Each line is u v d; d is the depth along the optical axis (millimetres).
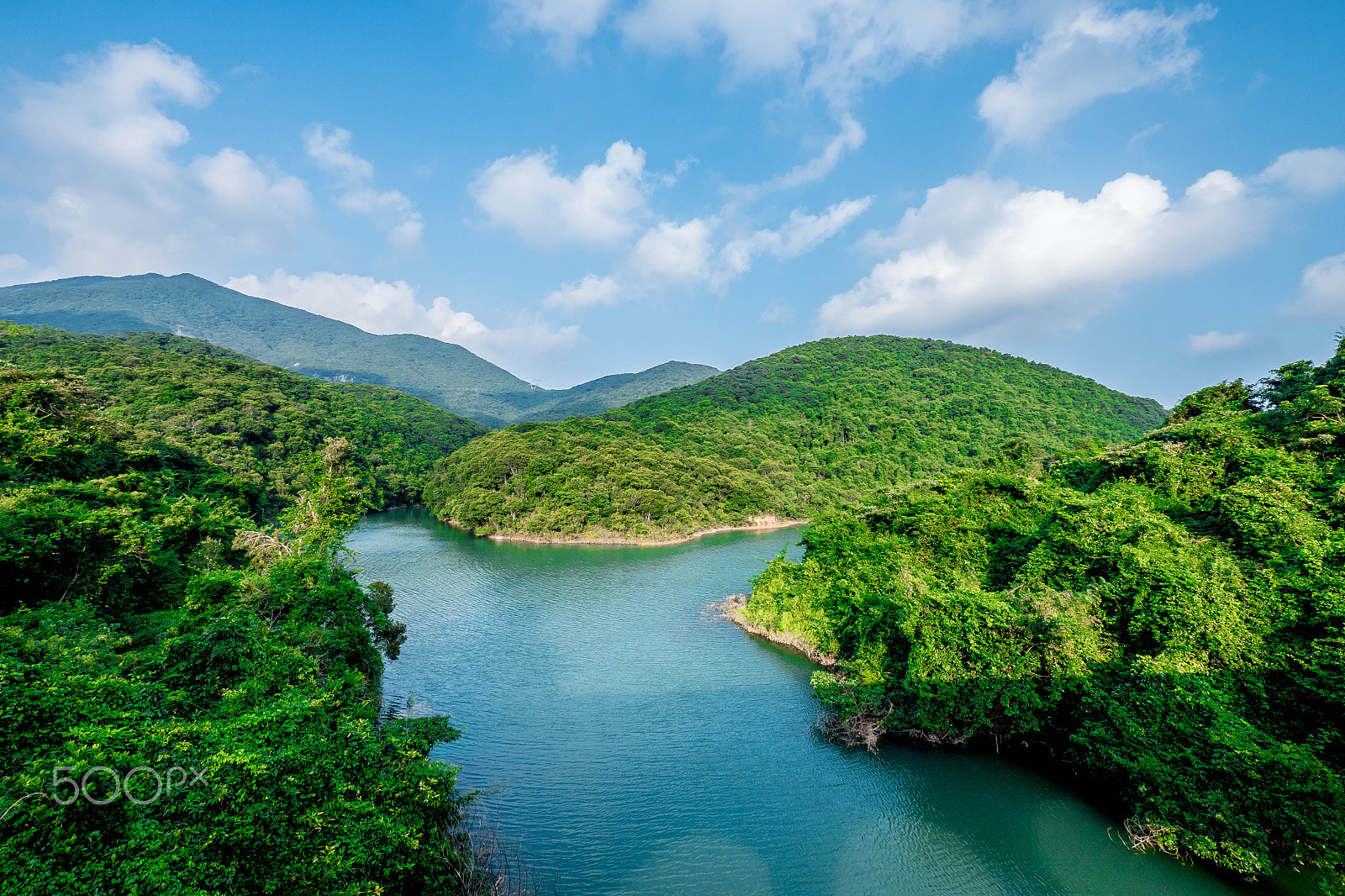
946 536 42875
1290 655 22203
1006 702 28250
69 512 30141
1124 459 39500
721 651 46500
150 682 19250
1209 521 30516
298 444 134875
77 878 10250
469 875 19047
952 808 26031
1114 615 27250
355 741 17734
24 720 13148
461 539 107875
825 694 33375
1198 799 21172
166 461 71375
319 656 27781
